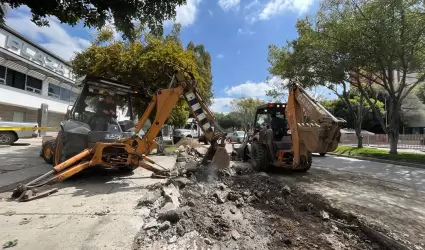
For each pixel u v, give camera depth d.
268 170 8.20
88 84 6.45
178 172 6.22
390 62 12.49
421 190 5.96
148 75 11.44
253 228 3.30
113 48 11.78
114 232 2.90
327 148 5.12
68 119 6.63
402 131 36.16
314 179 7.07
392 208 4.52
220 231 3.11
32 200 4.11
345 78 14.30
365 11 11.74
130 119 7.08
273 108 8.49
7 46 17.58
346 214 4.02
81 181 5.66
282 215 3.87
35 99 21.17
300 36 15.20
